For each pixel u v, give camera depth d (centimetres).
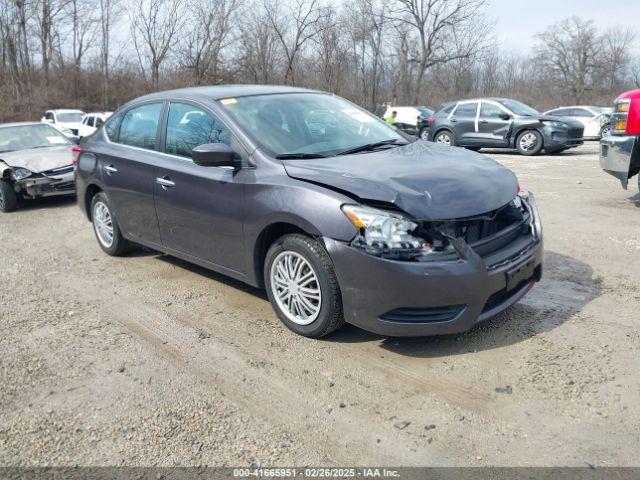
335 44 3559
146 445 276
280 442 274
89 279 528
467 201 337
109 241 596
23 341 395
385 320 335
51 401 317
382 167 373
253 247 399
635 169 692
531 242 378
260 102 456
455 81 4362
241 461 261
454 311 331
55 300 475
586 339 361
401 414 292
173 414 300
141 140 518
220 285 494
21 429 293
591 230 627
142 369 350
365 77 3916
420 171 366
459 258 325
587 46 5238
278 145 411
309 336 378
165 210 478
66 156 938
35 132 1023
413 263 321
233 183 405
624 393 300
